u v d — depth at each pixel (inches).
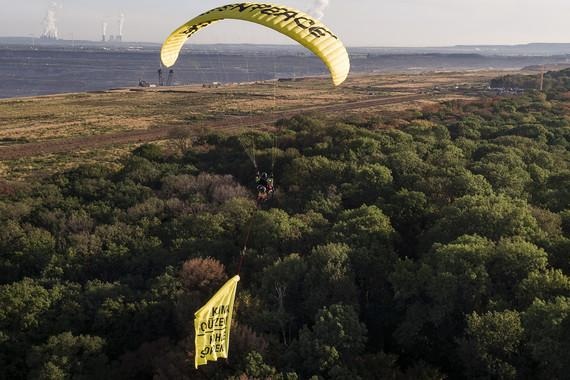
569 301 1136.2
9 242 1720.0
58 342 1217.4
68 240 1736.0
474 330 1122.0
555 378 1049.5
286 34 829.8
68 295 1414.9
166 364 1153.4
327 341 1159.6
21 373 1231.5
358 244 1492.4
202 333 802.2
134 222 1846.7
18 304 1346.0
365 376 1109.1
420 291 1318.9
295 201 1936.5
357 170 2062.0
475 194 1797.5
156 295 1390.3
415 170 2095.2
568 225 1606.8
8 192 2192.4
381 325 1331.2
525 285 1222.9
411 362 1255.5
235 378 1069.1
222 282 1433.3
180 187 2123.5
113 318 1326.3
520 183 1951.3
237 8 894.4
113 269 1609.3
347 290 1312.7
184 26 919.0
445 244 1482.5
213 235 1684.3
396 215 1736.0
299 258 1423.5
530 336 1105.4
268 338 1211.9
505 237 1461.6
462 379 1185.4
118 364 1235.2
